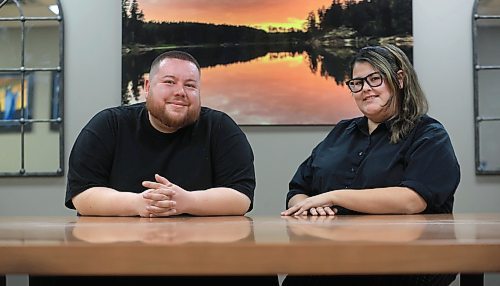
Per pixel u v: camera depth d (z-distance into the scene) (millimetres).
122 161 1726
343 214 1678
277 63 2631
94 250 686
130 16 2639
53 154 2648
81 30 2674
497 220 1311
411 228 1027
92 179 1659
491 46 2648
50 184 2660
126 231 966
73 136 2664
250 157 1776
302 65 2629
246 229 1009
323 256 685
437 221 1274
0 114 2650
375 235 853
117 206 1506
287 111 2621
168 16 2643
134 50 2635
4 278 829
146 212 1463
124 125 1759
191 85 1713
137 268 684
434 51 2646
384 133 1843
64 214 2652
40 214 2654
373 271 688
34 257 689
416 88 1830
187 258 684
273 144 2643
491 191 2645
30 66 2662
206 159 1753
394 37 2635
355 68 1873
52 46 2664
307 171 2006
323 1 2641
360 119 1939
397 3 2637
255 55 2635
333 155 1911
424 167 1674
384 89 1808
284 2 2639
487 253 692
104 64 2672
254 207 2639
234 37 2639
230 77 2631
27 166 2648
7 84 2662
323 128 2645
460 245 693
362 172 1807
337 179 1849
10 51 2670
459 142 2658
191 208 1491
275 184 2639
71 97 2660
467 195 2646
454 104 2666
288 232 927
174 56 1737
